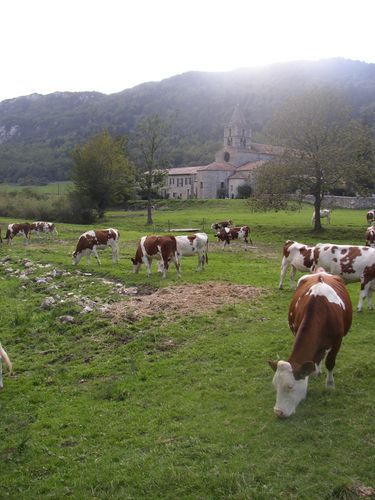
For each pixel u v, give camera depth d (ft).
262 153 379.76
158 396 29.68
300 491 19.53
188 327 41.86
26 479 22.39
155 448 23.67
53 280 64.08
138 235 127.75
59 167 501.56
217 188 346.74
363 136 133.08
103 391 31.04
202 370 32.94
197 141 558.97
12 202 215.72
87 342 40.32
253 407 26.94
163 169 202.69
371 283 45.37
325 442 22.70
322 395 27.35
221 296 51.21
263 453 22.34
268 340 37.78
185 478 21.07
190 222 169.07
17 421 28.04
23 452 24.52
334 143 132.46
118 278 64.34
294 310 29.32
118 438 25.26
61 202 207.41
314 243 119.65
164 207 260.62
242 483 20.34
